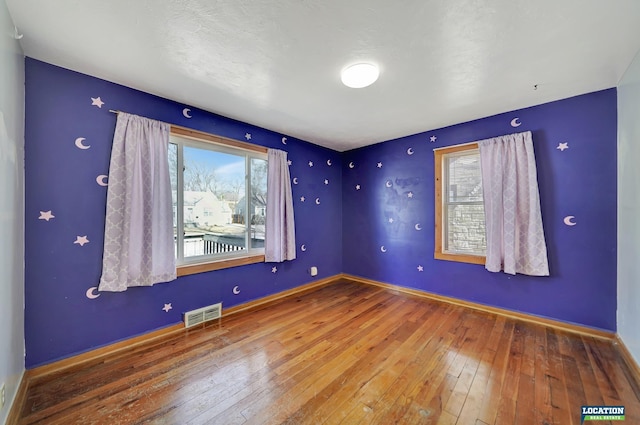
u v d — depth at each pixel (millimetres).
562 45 1651
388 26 1479
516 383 1668
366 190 4160
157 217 2285
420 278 3512
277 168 3330
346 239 4477
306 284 3848
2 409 1284
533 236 2506
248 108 2645
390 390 1617
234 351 2078
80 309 1958
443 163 3283
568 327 2420
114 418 1401
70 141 1924
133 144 2139
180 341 2244
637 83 1798
